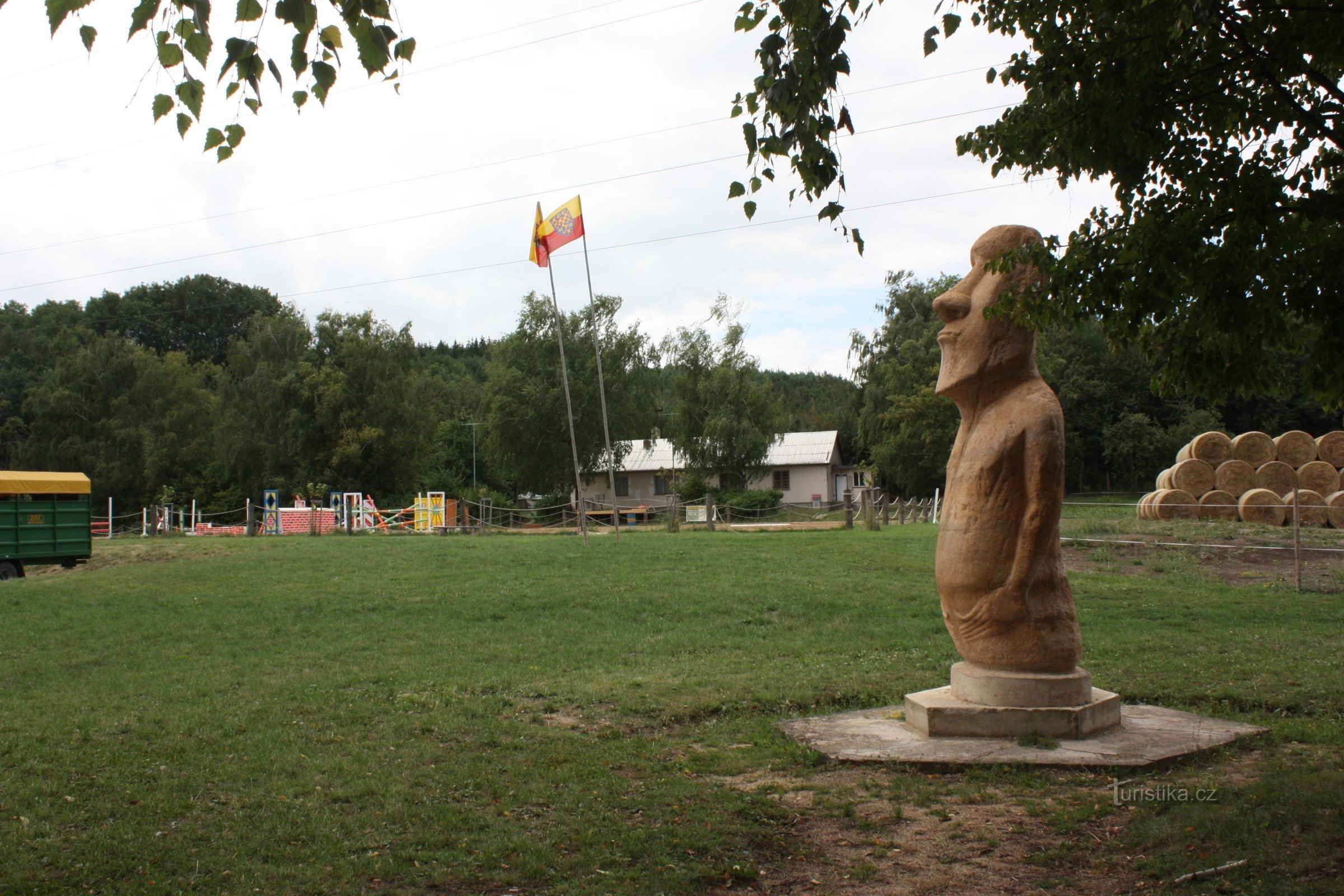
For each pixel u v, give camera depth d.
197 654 11.99
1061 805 5.93
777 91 6.00
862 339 56.44
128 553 24.12
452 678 10.35
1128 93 7.06
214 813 6.11
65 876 5.11
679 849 5.39
